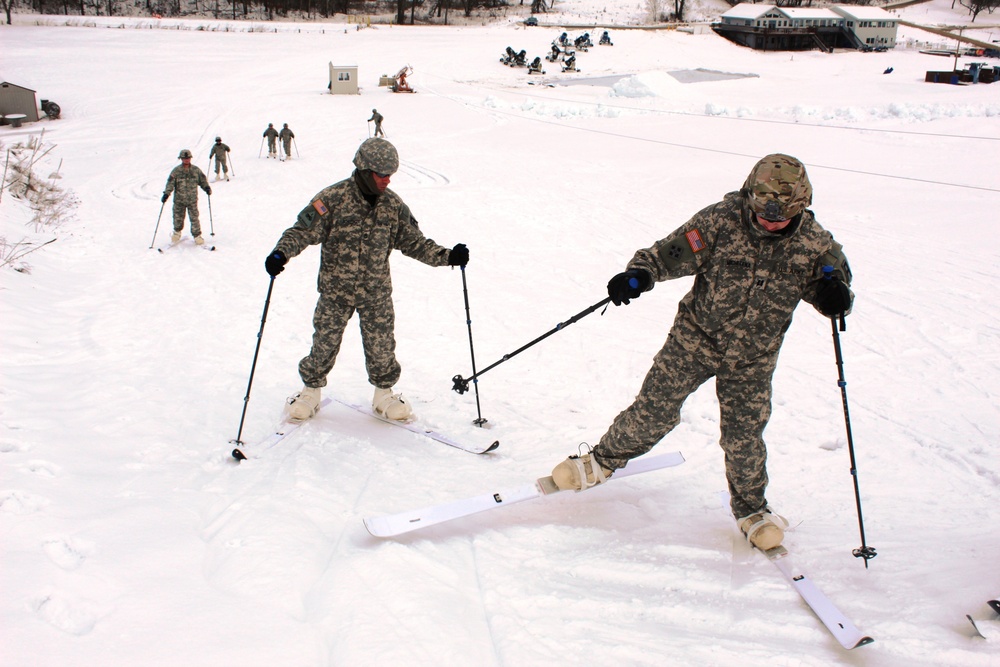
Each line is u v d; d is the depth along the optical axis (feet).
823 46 206.90
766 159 9.30
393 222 14.23
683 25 253.03
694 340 10.36
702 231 9.81
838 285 9.20
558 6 297.94
